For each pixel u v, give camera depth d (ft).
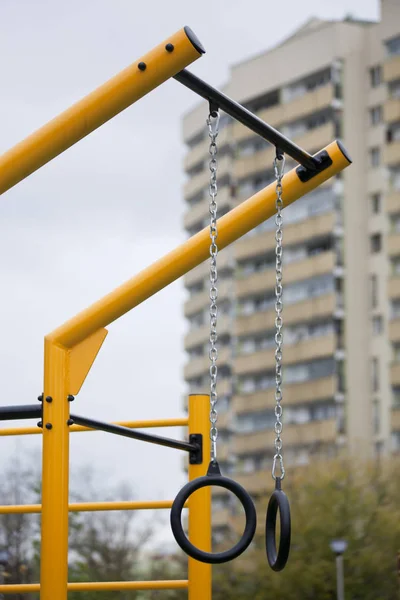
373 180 233.76
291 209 245.45
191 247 17.28
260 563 126.93
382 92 233.76
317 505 131.13
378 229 231.91
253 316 248.73
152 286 17.24
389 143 231.30
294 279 241.35
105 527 129.39
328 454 188.85
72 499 110.42
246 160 257.96
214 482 15.80
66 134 15.20
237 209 17.34
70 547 106.32
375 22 252.83
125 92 15.12
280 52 252.21
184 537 15.61
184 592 123.54
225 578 127.95
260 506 134.10
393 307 226.38
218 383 259.19
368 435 226.38
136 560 128.16
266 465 224.94
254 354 246.47
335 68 239.50
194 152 278.26
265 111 253.03
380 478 138.51
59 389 16.75
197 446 20.21
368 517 130.41
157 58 15.02
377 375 227.20
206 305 269.03
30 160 15.19
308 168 17.34
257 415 241.96
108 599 63.57
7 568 64.44
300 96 245.24
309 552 128.36
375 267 231.30
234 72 262.26
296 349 237.66
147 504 19.93
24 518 69.46
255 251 252.21
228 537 139.44
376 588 127.13
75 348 16.99
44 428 16.67
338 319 232.73
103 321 16.97
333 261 234.17
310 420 233.35
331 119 239.09
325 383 229.86
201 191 274.36
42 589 16.20
